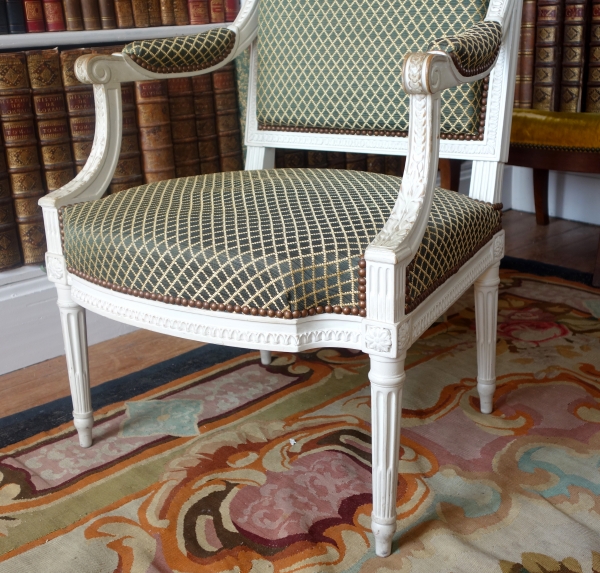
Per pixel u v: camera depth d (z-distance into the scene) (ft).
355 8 4.44
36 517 3.98
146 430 4.83
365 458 4.43
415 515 3.88
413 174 3.18
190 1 6.39
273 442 4.63
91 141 5.86
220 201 3.75
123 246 3.47
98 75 4.16
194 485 4.20
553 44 7.38
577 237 8.51
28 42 5.47
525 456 4.36
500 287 7.08
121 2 6.01
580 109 7.53
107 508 4.04
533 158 7.06
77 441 4.76
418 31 4.27
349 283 3.09
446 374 5.42
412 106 3.12
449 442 4.54
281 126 4.98
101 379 5.63
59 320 6.10
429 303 3.41
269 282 3.10
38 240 5.82
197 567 3.56
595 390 5.10
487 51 3.53
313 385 5.38
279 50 4.80
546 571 3.43
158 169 6.16
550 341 5.87
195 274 3.25
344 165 7.22
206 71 4.72
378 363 3.15
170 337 6.42
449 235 3.47
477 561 3.51
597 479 4.13
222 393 5.31
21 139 5.55
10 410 5.23
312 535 3.74
